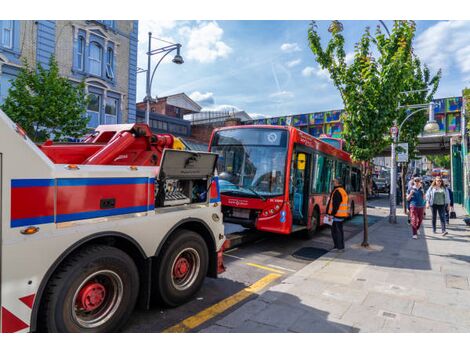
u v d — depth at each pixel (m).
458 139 23.34
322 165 10.20
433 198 10.62
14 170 2.59
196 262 4.69
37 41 15.89
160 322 4.02
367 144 8.26
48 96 10.74
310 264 6.75
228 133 8.96
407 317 4.20
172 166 4.16
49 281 2.90
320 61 8.44
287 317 4.13
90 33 18.47
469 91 14.15
